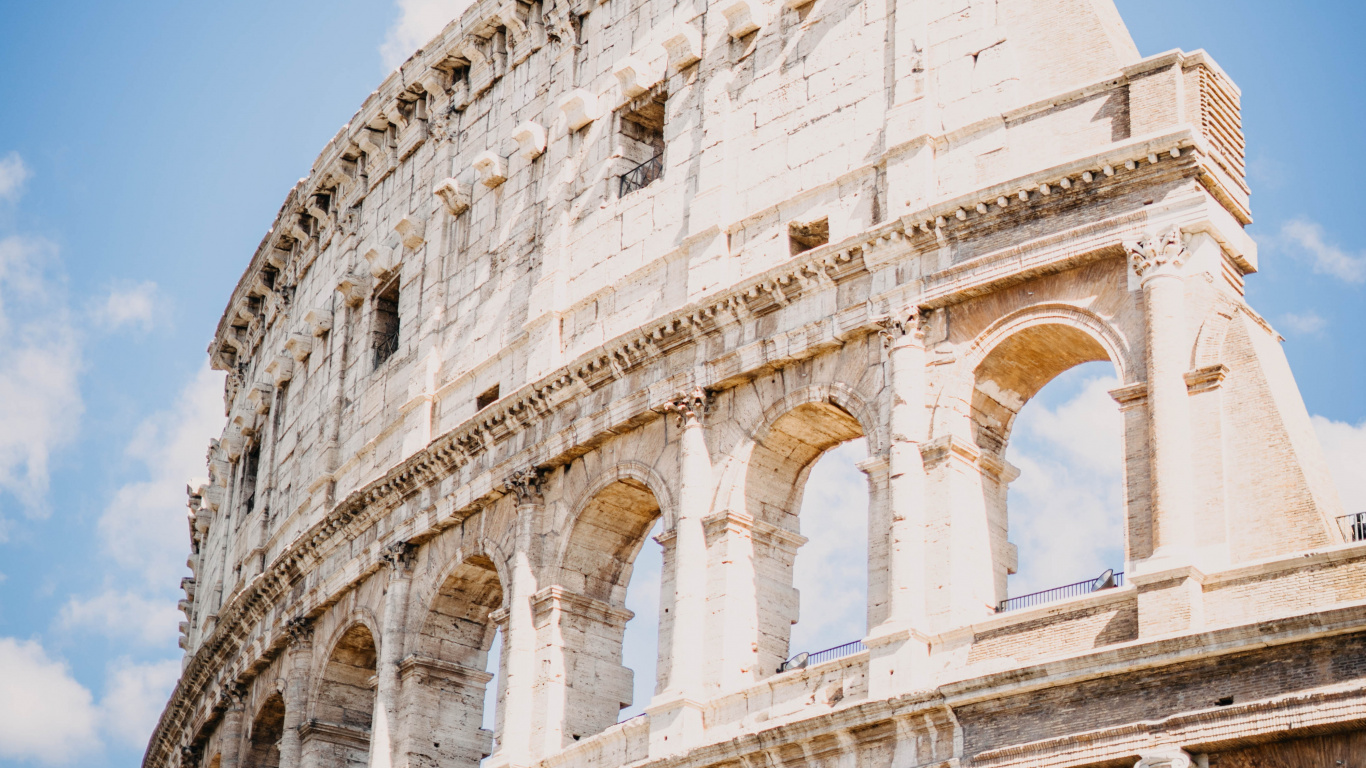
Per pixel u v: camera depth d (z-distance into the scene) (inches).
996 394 2191.2
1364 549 1835.6
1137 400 2020.2
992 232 2182.6
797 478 2374.5
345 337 3211.1
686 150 2568.9
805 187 2389.3
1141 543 1969.7
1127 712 1892.2
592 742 2354.8
